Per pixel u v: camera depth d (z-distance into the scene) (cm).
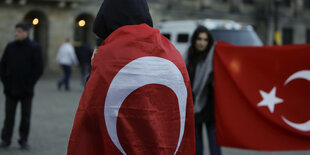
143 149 190
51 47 2416
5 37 2233
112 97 190
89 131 193
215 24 1139
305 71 448
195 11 2934
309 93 445
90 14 2527
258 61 457
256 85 454
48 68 2412
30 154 591
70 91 1514
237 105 453
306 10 3494
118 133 189
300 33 3469
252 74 456
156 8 2691
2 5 2214
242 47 457
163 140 194
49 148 629
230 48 459
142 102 191
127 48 195
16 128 785
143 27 201
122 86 190
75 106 1096
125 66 192
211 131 461
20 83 621
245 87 452
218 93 454
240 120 451
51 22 2403
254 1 3281
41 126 802
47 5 2377
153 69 195
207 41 459
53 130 766
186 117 210
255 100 449
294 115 446
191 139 212
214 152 457
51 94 1380
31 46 631
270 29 3288
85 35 2556
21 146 621
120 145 189
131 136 189
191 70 457
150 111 192
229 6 3139
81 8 2489
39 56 636
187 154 209
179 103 203
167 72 198
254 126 450
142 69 193
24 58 627
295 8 3428
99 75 192
